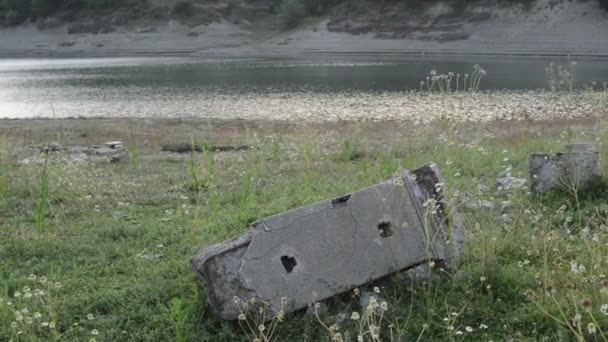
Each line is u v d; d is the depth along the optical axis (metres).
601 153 8.39
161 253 7.62
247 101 35.72
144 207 10.16
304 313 5.51
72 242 8.20
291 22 94.94
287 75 51.97
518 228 6.89
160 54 93.12
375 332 4.40
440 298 5.52
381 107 30.47
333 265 5.63
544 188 8.54
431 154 12.71
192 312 5.72
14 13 113.12
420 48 77.12
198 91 42.09
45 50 104.88
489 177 10.24
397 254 5.75
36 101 38.94
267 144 17.97
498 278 5.69
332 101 34.06
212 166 11.91
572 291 5.04
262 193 10.61
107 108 34.78
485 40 74.75
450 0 83.56
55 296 6.37
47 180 10.56
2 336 5.41
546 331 4.97
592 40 67.38
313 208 5.75
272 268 5.50
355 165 13.35
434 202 5.66
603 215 7.37
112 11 109.94
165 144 20.00
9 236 8.52
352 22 89.56
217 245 5.68
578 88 35.66
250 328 5.09
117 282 6.72
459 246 6.02
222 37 97.31
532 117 24.38
